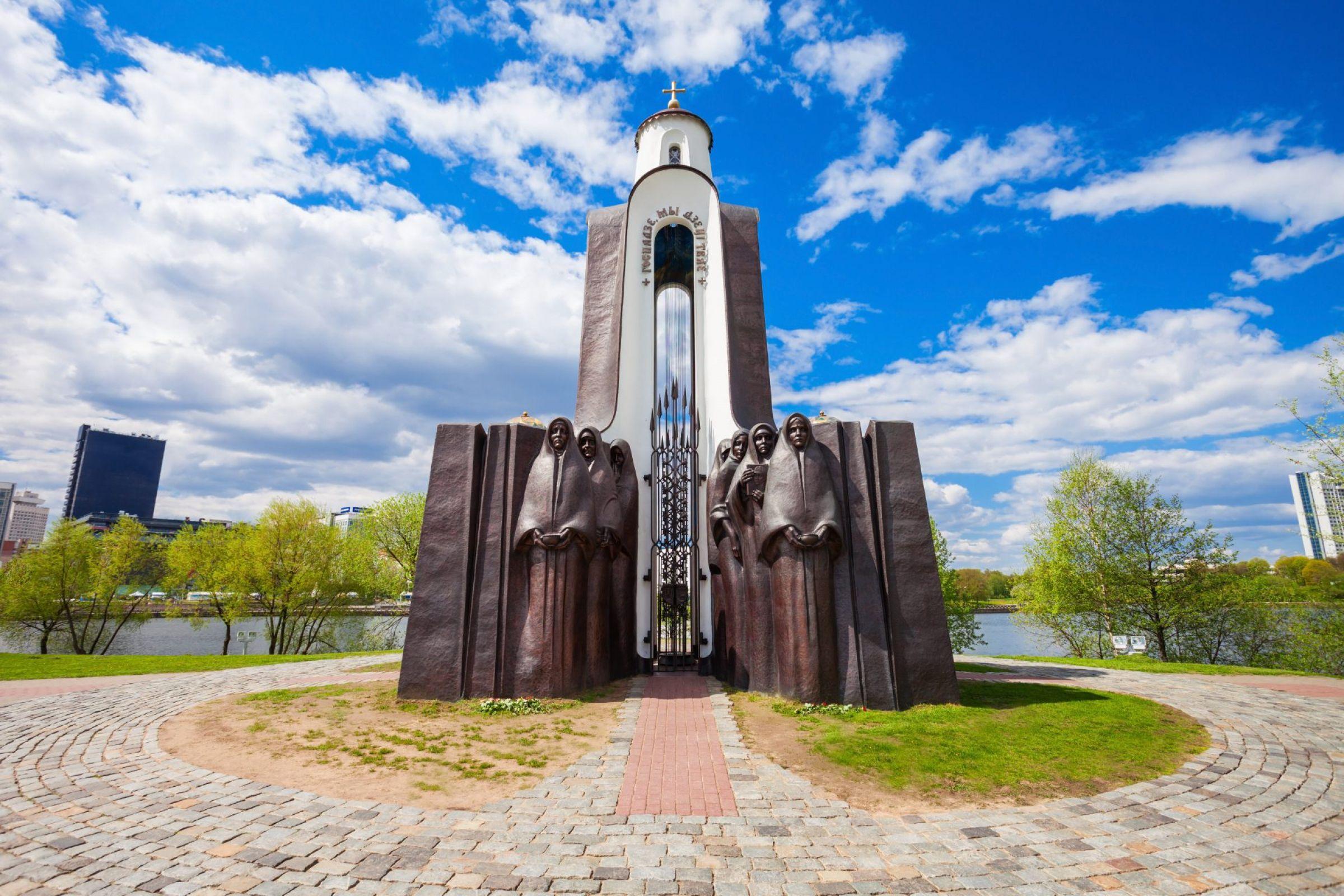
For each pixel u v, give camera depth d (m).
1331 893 4.84
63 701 11.09
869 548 11.20
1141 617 27.17
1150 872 5.10
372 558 35.53
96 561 34.09
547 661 11.02
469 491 11.81
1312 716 10.25
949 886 4.86
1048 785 6.98
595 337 15.70
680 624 14.62
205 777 7.07
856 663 10.71
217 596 32.91
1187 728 9.35
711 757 7.95
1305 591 24.75
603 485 12.50
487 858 5.21
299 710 10.18
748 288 16.02
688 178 16.19
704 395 15.59
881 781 7.11
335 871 4.93
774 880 4.91
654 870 5.05
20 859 5.08
